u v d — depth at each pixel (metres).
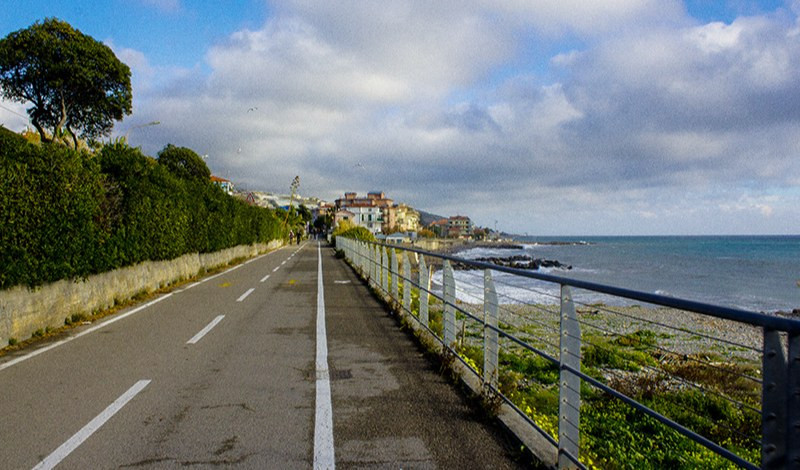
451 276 6.65
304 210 132.00
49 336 7.92
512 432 3.96
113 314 10.08
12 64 22.62
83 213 9.20
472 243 174.00
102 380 5.54
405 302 9.44
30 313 7.76
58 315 8.62
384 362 6.39
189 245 18.03
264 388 5.28
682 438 6.46
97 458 3.61
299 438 3.97
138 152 13.12
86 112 25.66
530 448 3.65
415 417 4.44
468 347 8.12
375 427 4.21
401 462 3.56
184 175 51.19
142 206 12.71
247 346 7.27
